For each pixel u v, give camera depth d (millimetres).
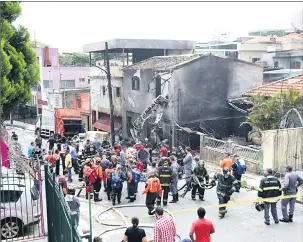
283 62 42375
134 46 33125
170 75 24641
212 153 20641
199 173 14141
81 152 20984
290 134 17641
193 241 8305
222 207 12219
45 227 10336
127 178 14141
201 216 8266
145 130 27359
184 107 25172
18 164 11688
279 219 11984
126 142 28812
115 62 42312
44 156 18703
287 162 17672
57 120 34594
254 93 23766
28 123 49969
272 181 11359
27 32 17609
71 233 5031
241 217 12320
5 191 9898
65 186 10109
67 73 51844
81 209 13477
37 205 10102
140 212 13125
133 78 29094
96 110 36062
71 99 42469
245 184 15828
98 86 35344
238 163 14977
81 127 34625
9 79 16359
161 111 25781
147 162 18734
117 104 32062
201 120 25750
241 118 26406
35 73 18312
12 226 9750
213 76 25812
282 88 22703
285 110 20094
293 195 11508
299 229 11203
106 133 28312
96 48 35156
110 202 14336
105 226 11773
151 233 11133
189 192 15422
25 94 17719
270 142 17438
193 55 27109
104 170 15328
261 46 46844
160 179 13570
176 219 12281
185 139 25234
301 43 44250
